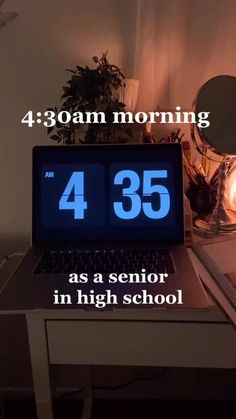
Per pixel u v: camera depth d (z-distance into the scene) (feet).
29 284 2.17
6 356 4.00
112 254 2.56
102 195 2.80
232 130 2.81
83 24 2.99
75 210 2.81
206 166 3.22
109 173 2.80
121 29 2.99
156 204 2.77
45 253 2.62
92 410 3.98
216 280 2.23
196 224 2.98
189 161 3.04
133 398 4.08
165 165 2.78
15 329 3.90
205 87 2.78
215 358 2.10
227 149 2.81
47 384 2.19
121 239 2.78
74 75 2.85
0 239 3.57
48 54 3.06
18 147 3.31
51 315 2.00
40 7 2.96
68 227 2.80
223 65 3.08
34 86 3.14
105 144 2.80
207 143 2.82
